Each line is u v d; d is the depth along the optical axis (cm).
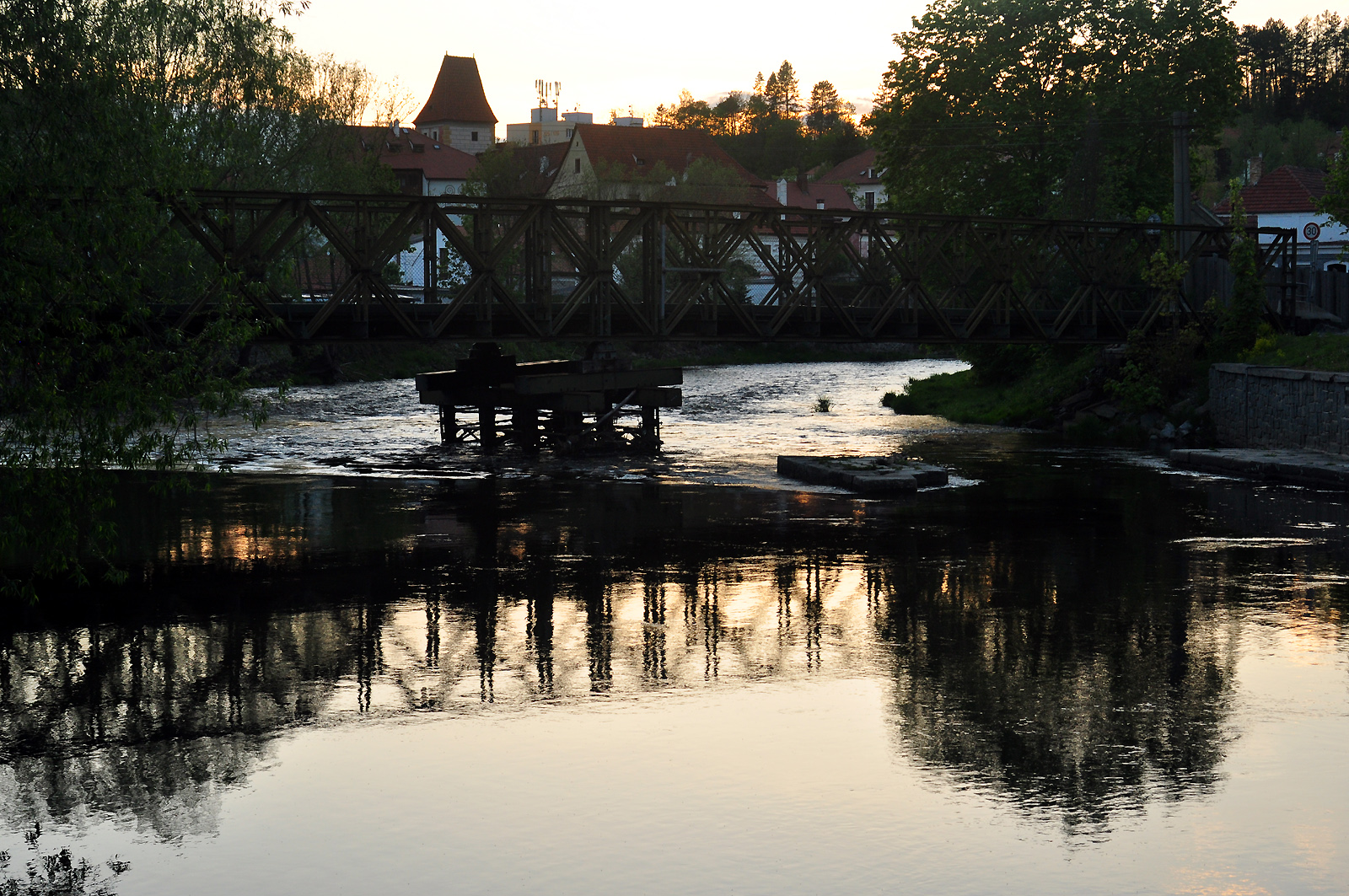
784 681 1250
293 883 820
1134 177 4612
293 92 4869
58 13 1330
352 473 2903
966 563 1848
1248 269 3581
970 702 1180
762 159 17100
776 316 3052
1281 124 14475
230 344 1427
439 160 10269
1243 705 1166
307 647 1380
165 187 1395
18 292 1215
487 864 845
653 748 1058
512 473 2906
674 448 3425
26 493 1306
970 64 4697
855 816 918
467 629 1462
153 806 943
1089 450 3350
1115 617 1511
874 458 2966
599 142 11525
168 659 1332
